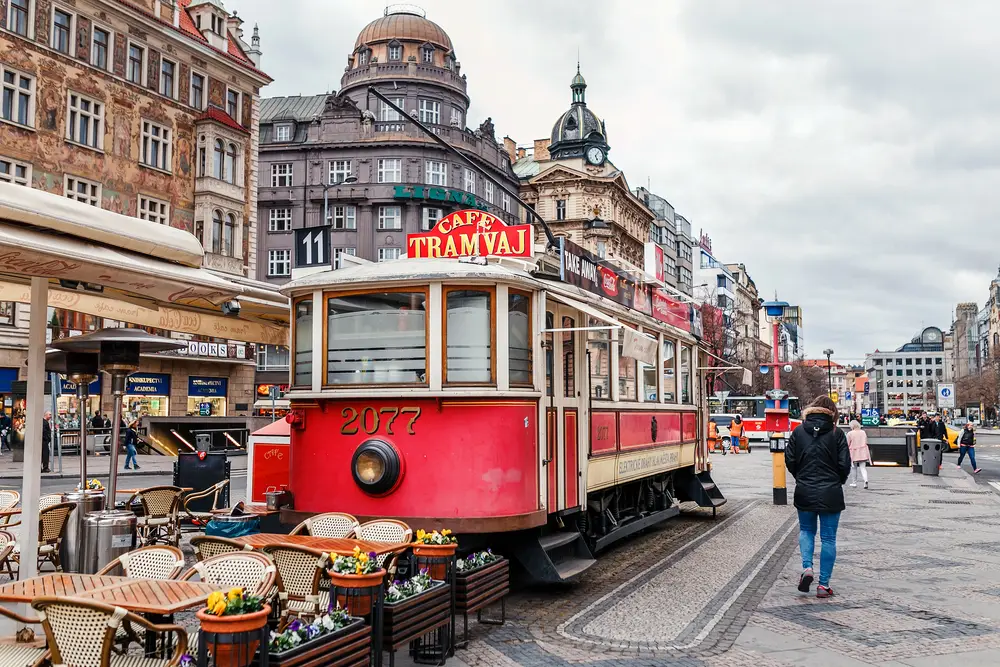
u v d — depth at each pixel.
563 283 9.57
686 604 8.54
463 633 7.29
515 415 8.27
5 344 32.81
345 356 8.55
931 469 26.91
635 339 8.29
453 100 63.25
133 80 36.69
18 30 31.91
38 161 32.38
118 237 6.42
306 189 59.84
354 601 5.75
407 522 8.00
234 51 42.94
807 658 6.71
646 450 12.53
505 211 69.38
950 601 8.70
